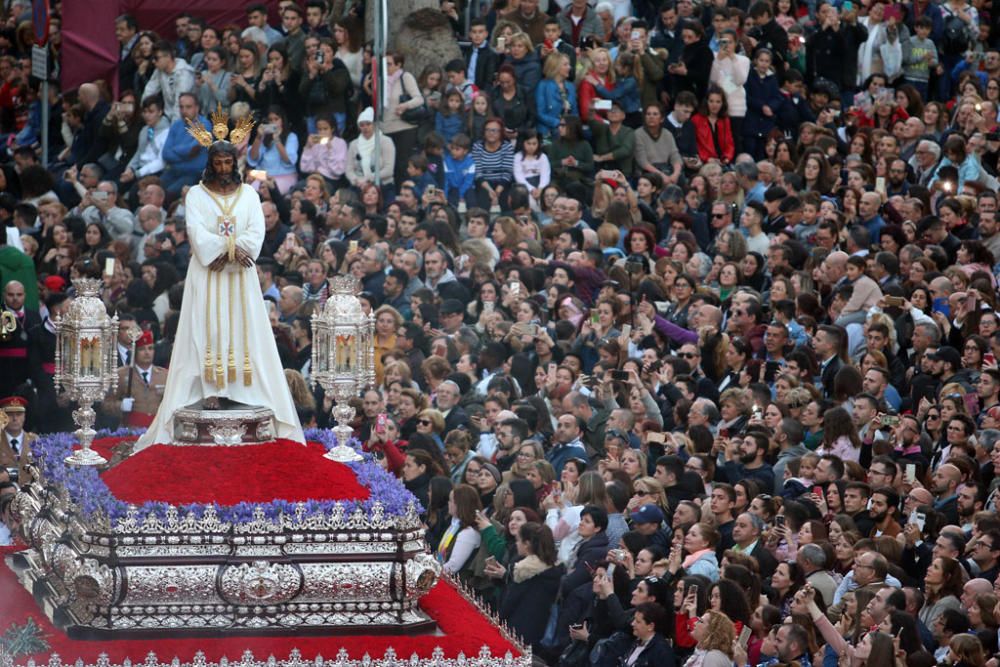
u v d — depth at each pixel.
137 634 40.50
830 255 66.81
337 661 40.16
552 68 84.19
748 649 43.72
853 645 42.59
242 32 90.12
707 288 67.75
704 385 60.69
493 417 57.94
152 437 45.69
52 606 42.94
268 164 83.56
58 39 97.50
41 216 82.19
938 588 44.56
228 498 41.91
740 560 45.62
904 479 51.16
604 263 71.75
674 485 51.38
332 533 41.25
